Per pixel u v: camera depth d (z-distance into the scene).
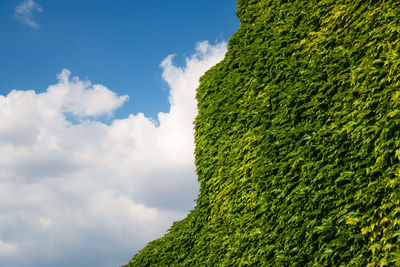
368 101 4.68
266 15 7.26
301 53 6.05
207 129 8.38
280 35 6.71
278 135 6.13
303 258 5.26
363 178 4.62
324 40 5.61
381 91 4.60
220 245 7.21
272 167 6.11
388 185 4.23
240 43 7.89
